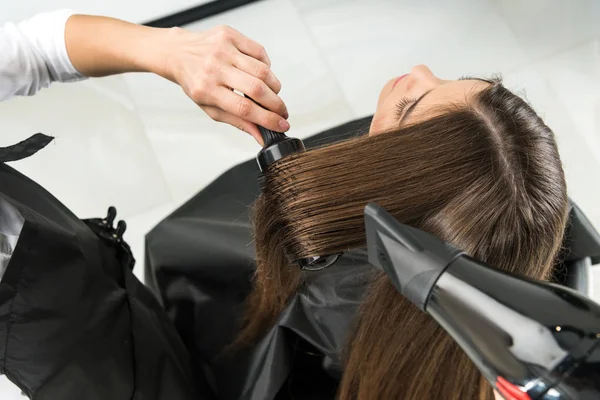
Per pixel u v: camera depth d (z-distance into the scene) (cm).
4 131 125
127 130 130
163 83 135
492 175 49
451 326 28
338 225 47
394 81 75
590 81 136
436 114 53
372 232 30
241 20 144
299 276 64
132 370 59
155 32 64
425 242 29
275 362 69
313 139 98
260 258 55
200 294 84
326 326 67
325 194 47
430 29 144
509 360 26
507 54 141
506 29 144
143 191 125
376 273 55
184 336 83
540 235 50
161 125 132
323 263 49
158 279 89
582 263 68
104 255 66
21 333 48
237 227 87
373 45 142
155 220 123
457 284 27
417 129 50
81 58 68
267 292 61
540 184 50
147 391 60
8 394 50
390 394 54
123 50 64
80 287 55
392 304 52
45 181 122
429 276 28
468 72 139
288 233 48
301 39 142
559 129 131
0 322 47
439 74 139
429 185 48
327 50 142
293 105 135
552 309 26
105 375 54
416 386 53
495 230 48
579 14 143
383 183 48
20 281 49
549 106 134
